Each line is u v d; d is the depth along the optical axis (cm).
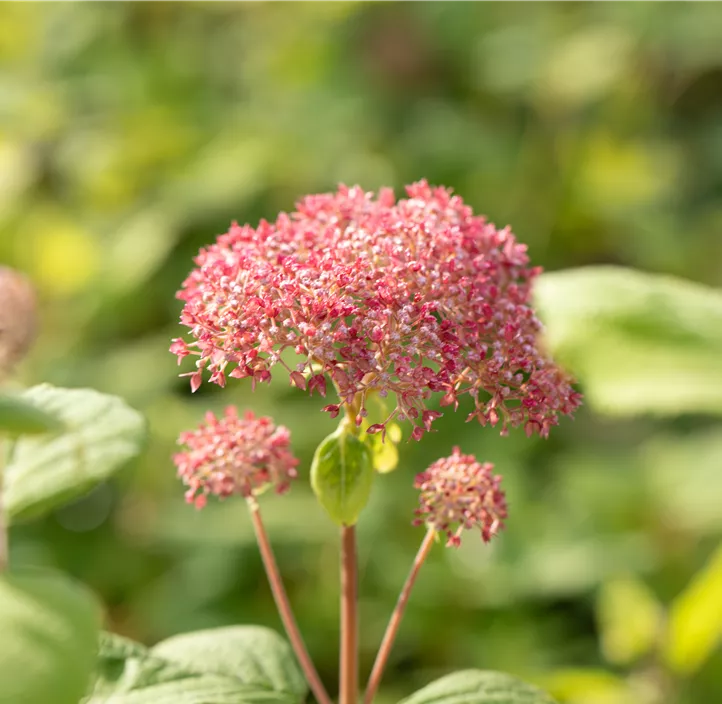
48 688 57
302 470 134
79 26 175
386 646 68
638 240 169
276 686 69
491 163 161
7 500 61
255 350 62
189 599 133
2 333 71
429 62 168
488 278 66
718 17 169
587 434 152
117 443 61
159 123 170
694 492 132
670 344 66
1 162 167
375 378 63
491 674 69
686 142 192
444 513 66
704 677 108
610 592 108
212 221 160
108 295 157
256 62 174
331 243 65
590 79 169
